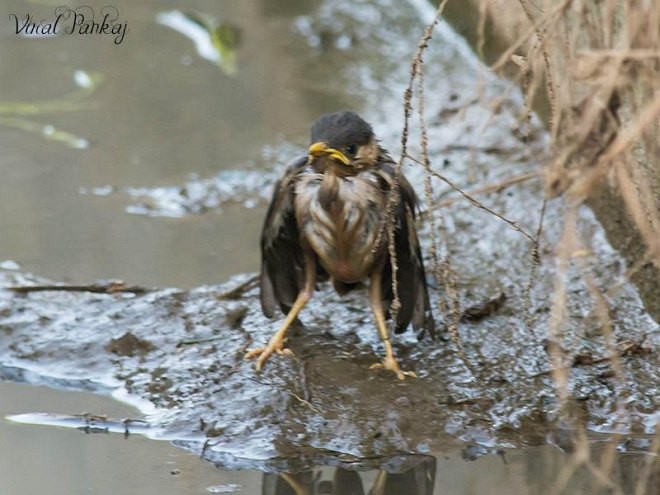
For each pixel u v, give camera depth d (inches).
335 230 385.1
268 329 426.6
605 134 395.5
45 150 577.3
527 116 394.9
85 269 475.2
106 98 631.8
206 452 376.2
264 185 541.3
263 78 649.0
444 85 616.7
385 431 374.6
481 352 406.0
